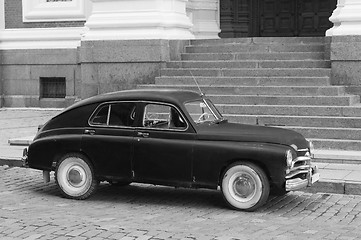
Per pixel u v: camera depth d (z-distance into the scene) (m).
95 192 10.66
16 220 8.48
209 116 10.09
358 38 14.97
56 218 8.64
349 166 12.08
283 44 16.72
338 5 15.66
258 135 9.32
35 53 21.89
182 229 8.09
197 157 9.42
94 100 10.16
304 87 14.80
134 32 17.23
